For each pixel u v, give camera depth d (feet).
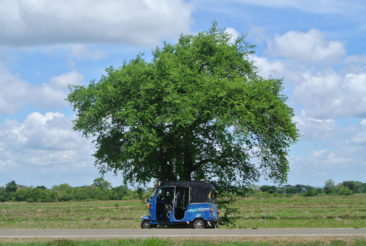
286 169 110.83
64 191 446.19
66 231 71.41
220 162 112.37
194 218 85.35
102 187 426.10
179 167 107.34
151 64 104.78
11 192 424.46
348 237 56.90
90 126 101.65
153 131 94.89
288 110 109.19
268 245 52.75
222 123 95.40
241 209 211.41
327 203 261.03
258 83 105.40
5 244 54.70
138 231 69.97
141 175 108.47
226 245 52.08
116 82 100.01
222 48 110.52
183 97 95.45
